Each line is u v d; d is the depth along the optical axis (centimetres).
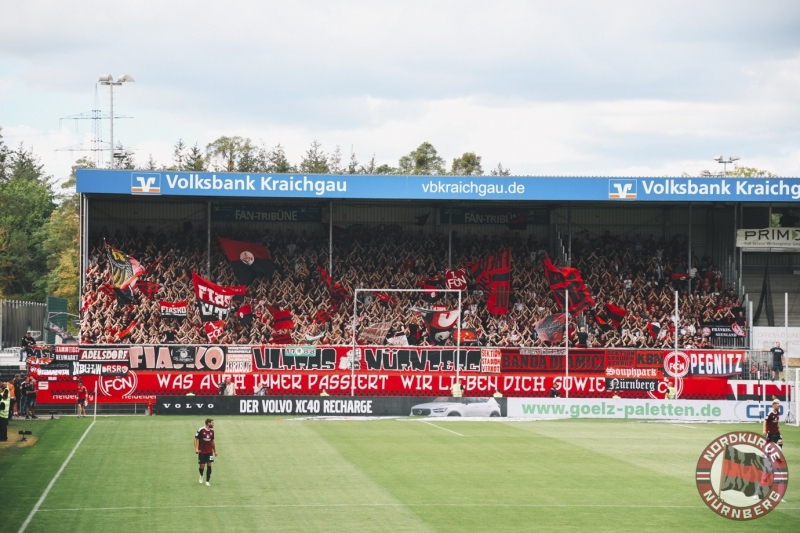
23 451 3712
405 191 6003
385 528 2458
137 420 4941
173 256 6347
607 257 6669
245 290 6200
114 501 2752
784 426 5088
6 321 6506
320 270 6394
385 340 6031
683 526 2533
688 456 3812
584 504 2809
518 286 6481
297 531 2412
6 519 2506
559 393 5634
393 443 4119
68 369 5331
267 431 4503
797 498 2930
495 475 3312
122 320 5872
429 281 6400
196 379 5428
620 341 6178
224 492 2911
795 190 6081
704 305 6406
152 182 5809
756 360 5644
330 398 5328
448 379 5581
